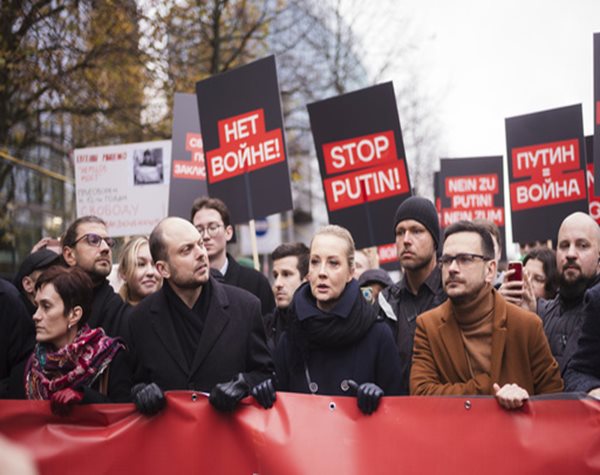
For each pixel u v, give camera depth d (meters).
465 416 3.39
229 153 6.27
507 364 3.61
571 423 3.29
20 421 3.66
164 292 3.88
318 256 3.74
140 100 16.78
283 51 19.88
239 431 3.53
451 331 3.74
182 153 7.50
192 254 3.74
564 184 6.58
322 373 3.75
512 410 3.35
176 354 3.74
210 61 17.61
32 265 5.03
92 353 3.74
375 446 3.45
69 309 3.87
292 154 22.56
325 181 6.16
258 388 3.51
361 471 3.44
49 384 3.71
